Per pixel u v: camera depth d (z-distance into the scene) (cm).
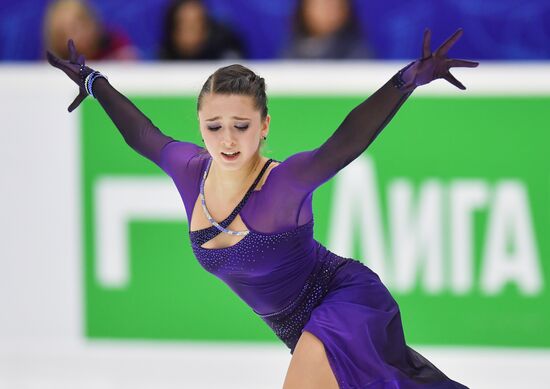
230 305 1515
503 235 1490
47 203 1548
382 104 800
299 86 1499
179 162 952
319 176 841
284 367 1502
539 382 1461
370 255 1507
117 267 1537
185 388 1478
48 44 1827
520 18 1748
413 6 1761
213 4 1786
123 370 1523
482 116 1480
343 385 873
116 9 1812
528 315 1484
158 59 1814
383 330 915
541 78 1470
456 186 1491
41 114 1545
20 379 1533
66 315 1544
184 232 1523
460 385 937
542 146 1475
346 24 1767
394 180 1498
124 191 1533
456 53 1769
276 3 1775
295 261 914
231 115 843
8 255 1554
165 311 1526
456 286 1494
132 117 1001
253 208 883
